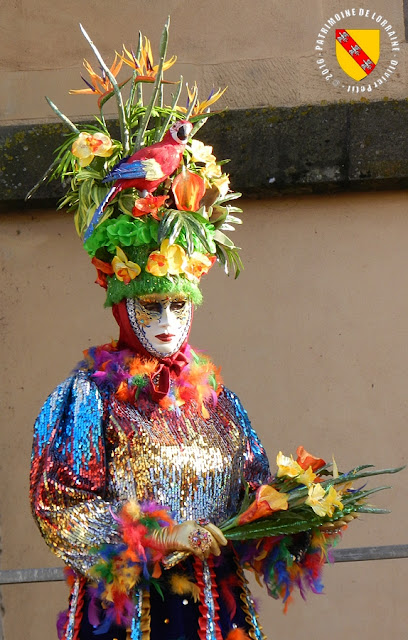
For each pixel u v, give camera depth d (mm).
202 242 2912
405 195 4559
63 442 2785
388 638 4352
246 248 4543
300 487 2900
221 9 4574
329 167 4422
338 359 4488
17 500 4402
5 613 4352
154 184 2912
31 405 4461
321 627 4340
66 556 2684
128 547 2625
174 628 2727
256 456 3090
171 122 3150
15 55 4562
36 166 4445
